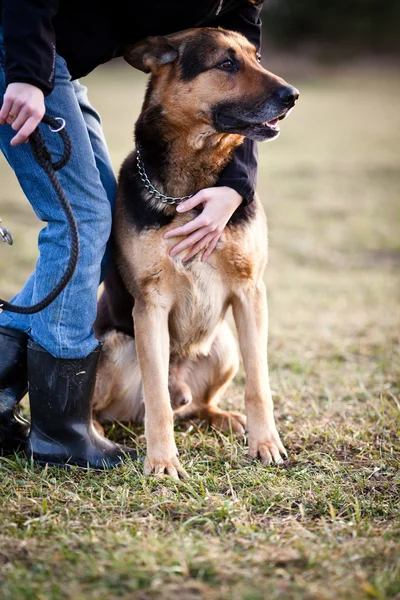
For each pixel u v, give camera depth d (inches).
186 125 126.3
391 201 422.6
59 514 98.0
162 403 122.3
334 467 116.8
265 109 125.0
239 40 129.9
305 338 205.5
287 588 79.4
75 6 113.8
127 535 90.8
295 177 498.0
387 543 89.6
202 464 121.4
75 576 81.4
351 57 1473.9
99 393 142.5
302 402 155.1
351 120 848.3
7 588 78.1
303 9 1508.4
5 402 123.3
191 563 83.7
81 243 114.5
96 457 121.6
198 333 137.3
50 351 117.0
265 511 100.8
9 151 112.5
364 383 167.5
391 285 266.2
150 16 120.4
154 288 128.0
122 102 899.4
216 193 123.4
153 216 125.5
